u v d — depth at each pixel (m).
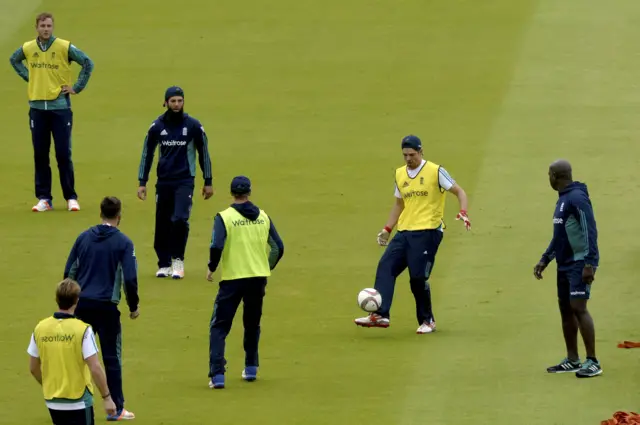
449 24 113.50
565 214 52.38
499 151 87.12
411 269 58.75
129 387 52.56
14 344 57.97
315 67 105.31
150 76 104.38
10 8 119.25
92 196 81.31
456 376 53.22
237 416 48.81
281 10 118.19
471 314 61.75
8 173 86.06
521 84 100.00
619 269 67.31
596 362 52.91
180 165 66.56
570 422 47.66
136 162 87.88
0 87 103.81
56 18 116.69
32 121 76.94
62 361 42.06
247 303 52.44
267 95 100.00
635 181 81.19
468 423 47.81
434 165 59.12
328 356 56.19
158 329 59.94
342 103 97.94
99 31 113.69
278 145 90.31
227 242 52.06
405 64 105.19
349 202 79.62
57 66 76.19
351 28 113.19
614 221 74.69
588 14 114.25
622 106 94.88
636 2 116.69
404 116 94.88
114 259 47.91
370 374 53.69
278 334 59.38
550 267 68.00
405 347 57.22
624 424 46.31
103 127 94.62
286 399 50.78
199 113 96.62
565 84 99.69
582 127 91.06
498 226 74.38
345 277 67.38
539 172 83.06
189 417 48.75
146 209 78.75
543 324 60.00
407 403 50.09
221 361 52.31
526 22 113.06
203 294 64.94
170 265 68.00
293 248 71.94
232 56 108.00
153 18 116.75
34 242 72.38
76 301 42.78
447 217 76.06
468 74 102.50
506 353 56.16
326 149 89.19
